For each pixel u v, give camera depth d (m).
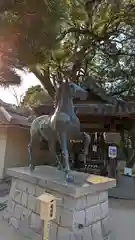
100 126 8.37
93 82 7.93
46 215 2.54
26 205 4.08
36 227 3.68
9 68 3.47
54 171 4.51
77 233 3.29
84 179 3.89
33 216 3.82
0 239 3.67
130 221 4.60
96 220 3.70
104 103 7.34
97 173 8.23
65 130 3.73
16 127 8.90
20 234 3.90
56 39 3.12
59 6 2.81
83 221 3.43
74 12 7.58
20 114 10.36
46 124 4.15
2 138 8.94
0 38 2.69
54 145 4.09
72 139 3.91
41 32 2.79
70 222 3.27
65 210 3.37
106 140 8.98
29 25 2.69
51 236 3.38
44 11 2.64
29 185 4.13
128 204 5.91
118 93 13.30
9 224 4.34
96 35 10.19
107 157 8.59
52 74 10.51
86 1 7.82
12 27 2.63
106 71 13.40
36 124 4.56
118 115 6.66
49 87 10.62
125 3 8.47
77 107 6.79
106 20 9.53
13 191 4.58
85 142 4.18
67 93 3.91
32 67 3.52
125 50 12.14
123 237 3.79
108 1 7.43
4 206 5.30
